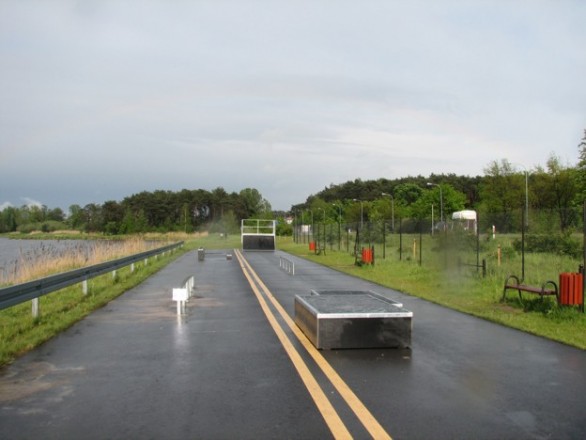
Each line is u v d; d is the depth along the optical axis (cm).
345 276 2327
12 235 12756
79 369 754
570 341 932
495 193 8419
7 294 990
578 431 511
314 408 577
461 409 574
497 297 1499
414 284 1922
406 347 883
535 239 2788
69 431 513
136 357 826
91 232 12800
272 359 806
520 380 690
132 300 1530
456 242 2317
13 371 744
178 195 14538
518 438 493
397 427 519
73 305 1385
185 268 2827
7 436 501
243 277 2277
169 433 506
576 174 5616
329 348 871
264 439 489
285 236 10225
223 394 630
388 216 9688
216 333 1021
